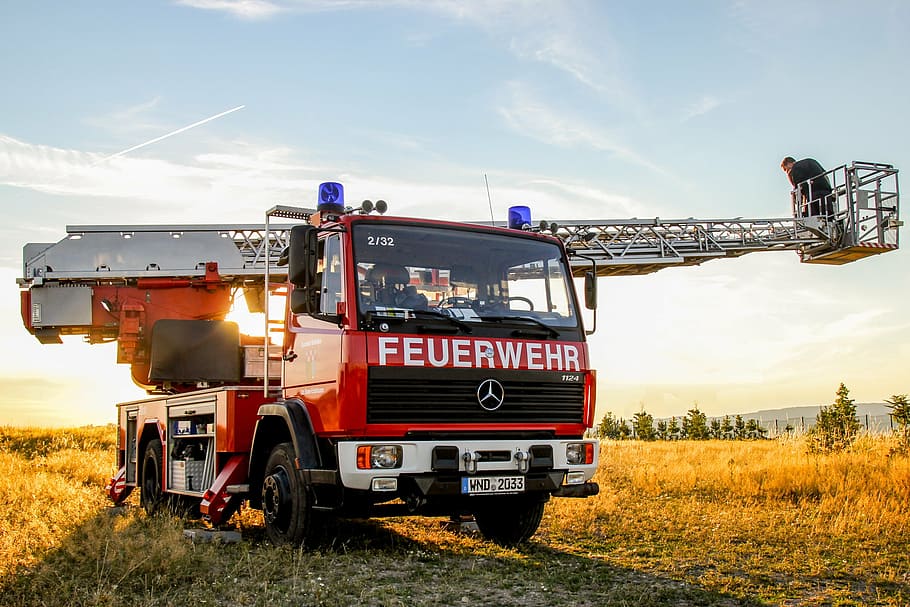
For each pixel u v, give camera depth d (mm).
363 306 7352
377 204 7926
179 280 13625
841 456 15086
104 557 7031
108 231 13812
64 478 14711
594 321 8516
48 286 13820
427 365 7371
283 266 9188
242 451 8984
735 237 21906
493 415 7602
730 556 8172
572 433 8102
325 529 8055
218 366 11008
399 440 7242
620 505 11766
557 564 7660
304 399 7953
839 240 22547
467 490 7352
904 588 6898
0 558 7371
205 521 10312
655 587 6730
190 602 6004
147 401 11562
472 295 7914
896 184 22547
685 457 20125
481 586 6664
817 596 6559
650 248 21000
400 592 6344
